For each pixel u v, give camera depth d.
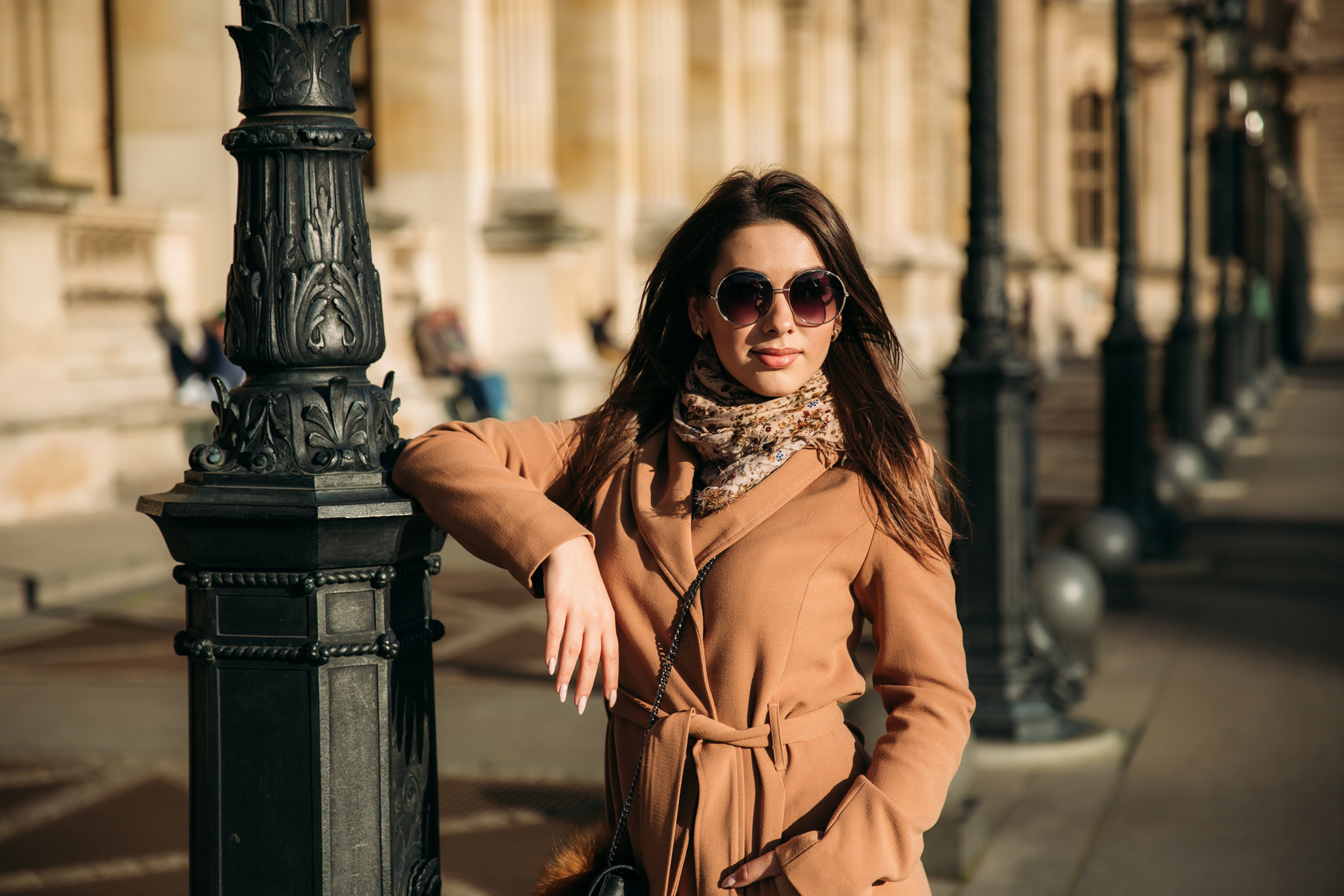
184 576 1.96
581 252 17.14
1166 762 5.71
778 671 1.91
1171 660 7.54
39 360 11.38
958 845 4.46
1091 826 4.96
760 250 2.00
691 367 2.08
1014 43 37.94
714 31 22.22
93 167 14.44
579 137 19.25
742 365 1.99
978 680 5.88
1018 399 5.79
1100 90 45.06
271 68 1.95
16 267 11.10
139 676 7.15
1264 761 5.71
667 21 20.08
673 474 2.02
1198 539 11.70
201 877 1.97
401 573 1.98
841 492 1.97
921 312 30.72
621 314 19.27
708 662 1.93
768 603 1.91
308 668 1.89
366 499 1.91
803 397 2.02
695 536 1.97
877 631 1.98
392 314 15.43
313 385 1.98
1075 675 6.20
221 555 1.90
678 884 1.90
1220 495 14.39
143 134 14.52
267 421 1.94
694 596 1.93
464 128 16.06
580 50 19.17
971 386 5.75
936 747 1.90
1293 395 27.56
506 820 5.02
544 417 16.16
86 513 11.45
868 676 6.49
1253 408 22.50
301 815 1.90
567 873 2.01
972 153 5.77
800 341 1.98
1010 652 5.88
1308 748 5.89
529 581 1.84
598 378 16.84
